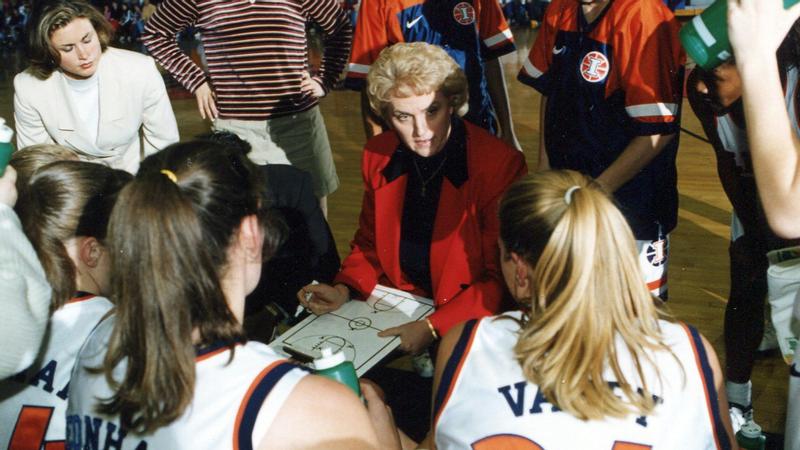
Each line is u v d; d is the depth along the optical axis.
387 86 1.70
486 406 1.06
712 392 1.06
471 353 1.11
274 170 2.29
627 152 2.01
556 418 1.01
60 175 1.24
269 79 3.00
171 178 0.93
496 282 1.81
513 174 1.84
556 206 1.04
